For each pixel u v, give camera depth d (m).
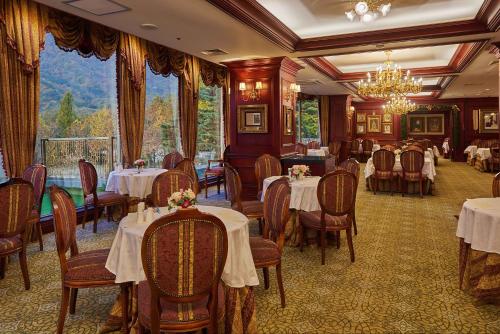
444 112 18.53
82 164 5.25
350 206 3.98
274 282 3.49
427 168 8.04
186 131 8.09
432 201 7.42
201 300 2.16
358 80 10.28
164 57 7.11
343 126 14.47
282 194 3.08
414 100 16.81
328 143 14.62
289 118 7.96
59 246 2.55
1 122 4.45
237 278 2.49
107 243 4.72
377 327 2.69
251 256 2.63
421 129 18.81
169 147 7.91
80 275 2.56
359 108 18.47
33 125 4.77
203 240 1.94
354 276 3.62
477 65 8.06
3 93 4.42
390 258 4.12
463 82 10.78
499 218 2.82
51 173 5.63
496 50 6.33
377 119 18.20
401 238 4.88
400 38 5.99
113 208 5.91
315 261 4.05
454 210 6.57
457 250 4.38
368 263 3.98
